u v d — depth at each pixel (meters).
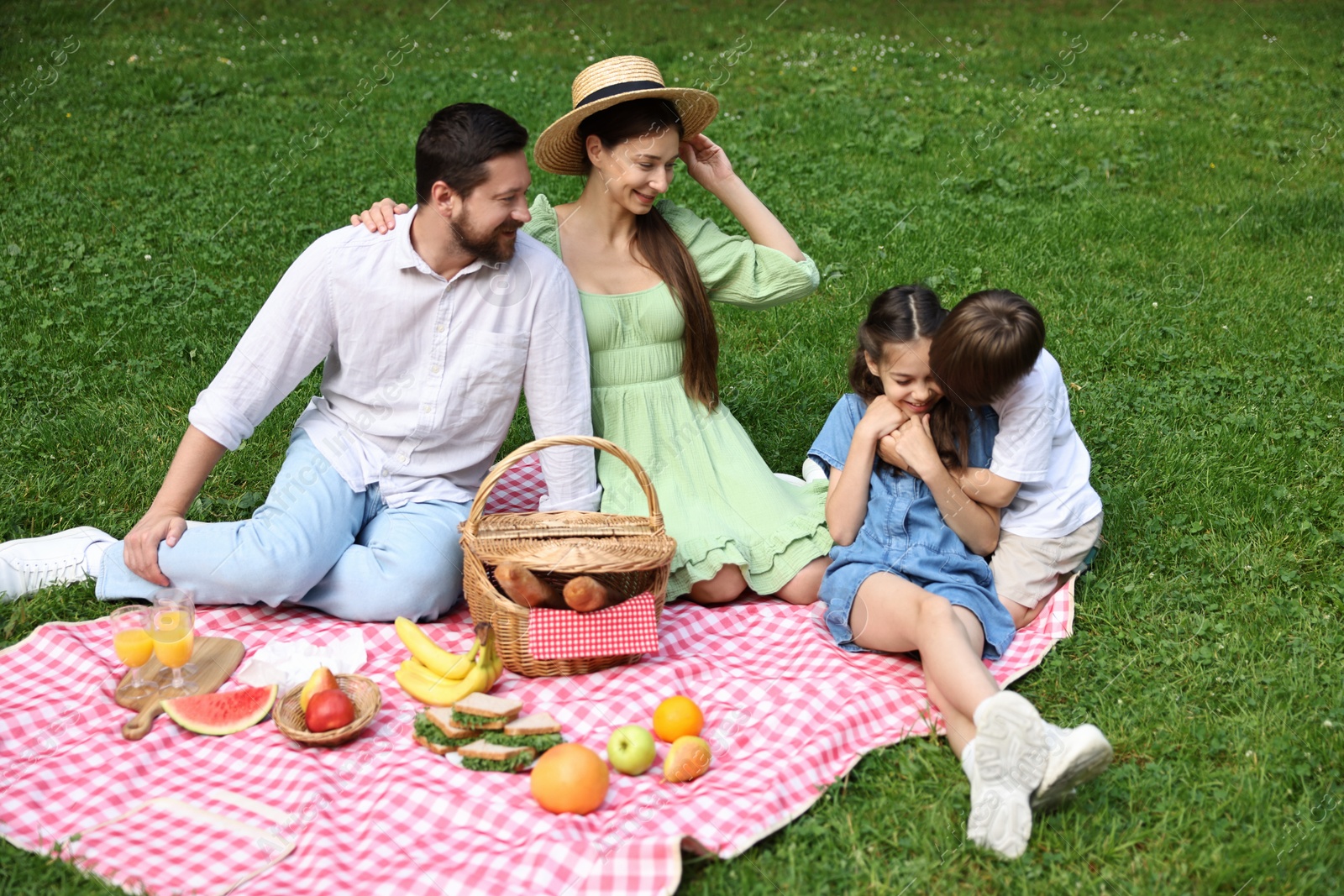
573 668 3.13
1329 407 4.79
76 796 2.65
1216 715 3.00
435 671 3.07
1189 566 3.74
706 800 2.60
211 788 2.71
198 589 3.39
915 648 3.11
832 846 2.54
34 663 3.15
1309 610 3.47
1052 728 2.52
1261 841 2.53
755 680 3.15
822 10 13.98
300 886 2.38
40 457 4.34
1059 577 3.55
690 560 3.49
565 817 2.56
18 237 6.59
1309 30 12.83
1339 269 6.48
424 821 2.59
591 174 3.67
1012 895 2.41
